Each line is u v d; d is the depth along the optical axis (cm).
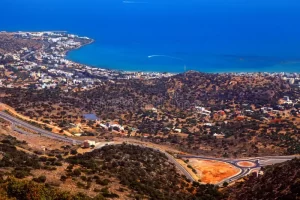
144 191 6134
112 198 5303
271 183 6588
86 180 5831
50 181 5356
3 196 3978
